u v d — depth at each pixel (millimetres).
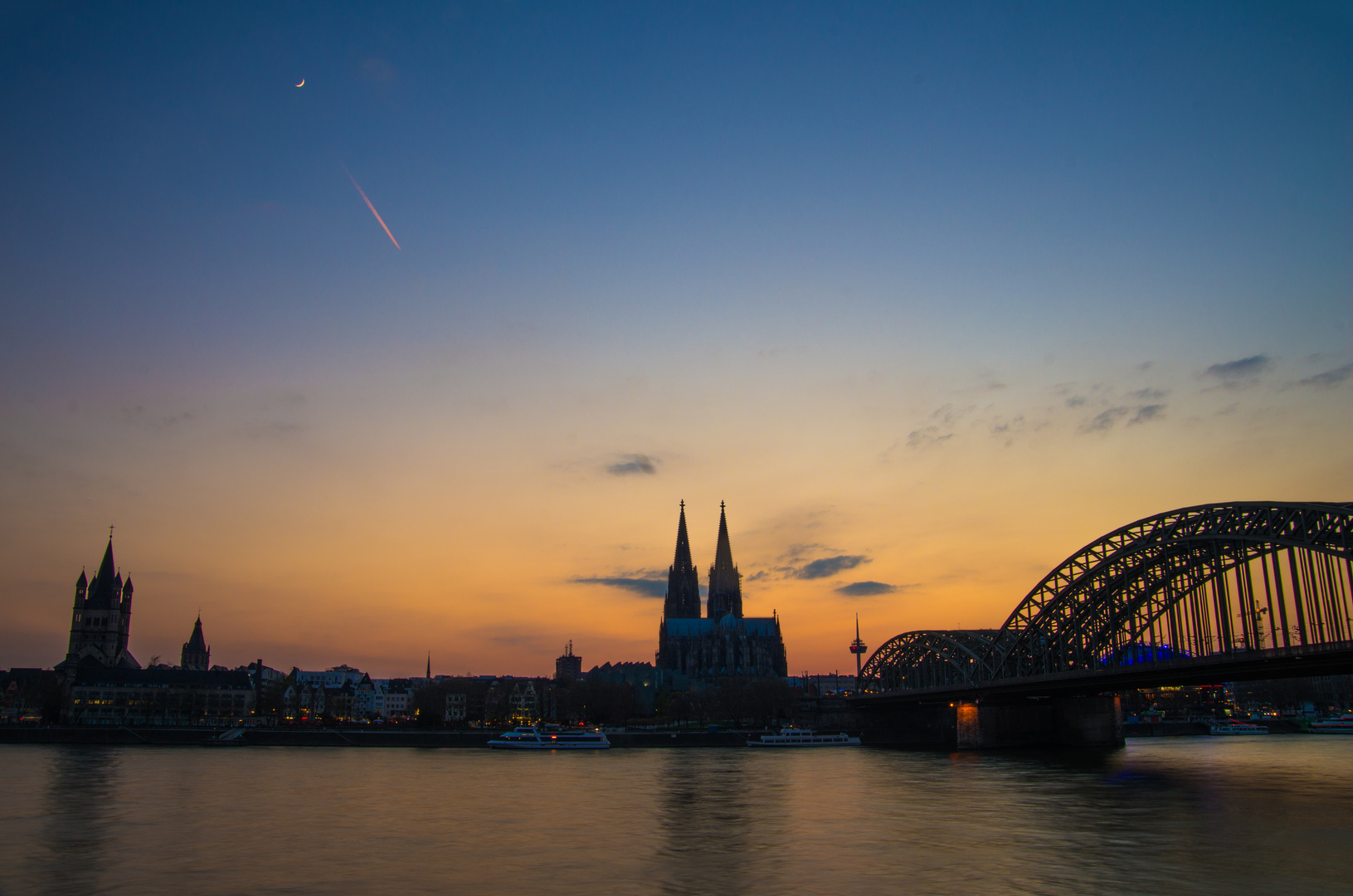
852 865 65562
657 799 103938
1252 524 109188
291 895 57906
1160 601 132875
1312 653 97625
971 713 186000
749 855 69500
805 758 169250
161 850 72500
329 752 186000
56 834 79812
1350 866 63500
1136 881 59781
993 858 67438
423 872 63969
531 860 68000
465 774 136250
